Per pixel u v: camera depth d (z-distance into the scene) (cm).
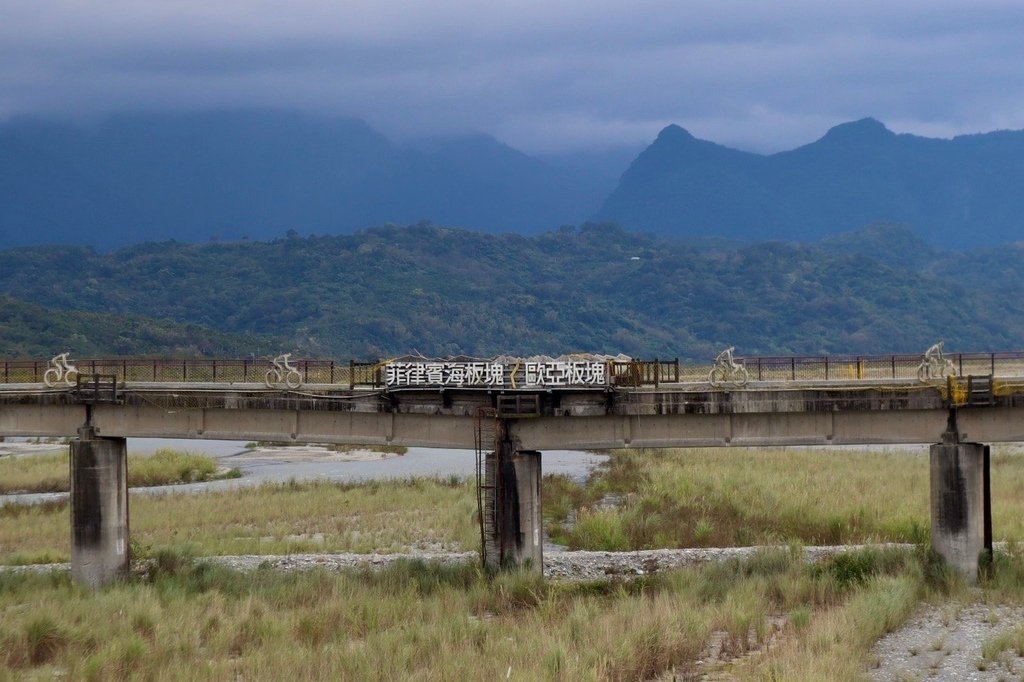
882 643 6481
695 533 10125
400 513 11400
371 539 10056
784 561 8262
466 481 13550
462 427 8238
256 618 6906
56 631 6556
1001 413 7881
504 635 6431
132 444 19675
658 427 8106
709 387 8275
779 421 8069
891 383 8281
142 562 8925
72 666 5912
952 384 7850
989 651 6112
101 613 7038
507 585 7588
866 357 9031
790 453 15575
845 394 7925
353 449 18775
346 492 12656
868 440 8031
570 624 6538
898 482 12331
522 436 8156
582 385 8000
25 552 9719
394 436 8325
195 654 6262
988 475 8112
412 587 7688
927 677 5897
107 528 8475
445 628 6456
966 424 7931
